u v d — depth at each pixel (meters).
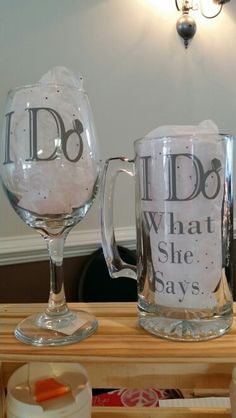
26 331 0.30
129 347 0.27
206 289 0.27
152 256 0.28
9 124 0.28
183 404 0.45
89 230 0.90
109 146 0.93
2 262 0.83
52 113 0.27
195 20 0.99
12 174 0.28
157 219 0.28
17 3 0.82
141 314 0.30
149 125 0.97
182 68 1.00
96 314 0.34
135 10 0.94
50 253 0.32
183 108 1.01
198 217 0.27
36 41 0.84
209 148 0.26
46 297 0.89
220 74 1.04
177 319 0.28
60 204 0.28
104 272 0.85
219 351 0.26
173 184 0.27
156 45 0.96
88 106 0.30
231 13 1.04
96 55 0.90
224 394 0.47
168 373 0.33
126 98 0.94
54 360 0.27
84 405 0.29
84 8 0.88
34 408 0.27
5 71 0.81
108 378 0.33
